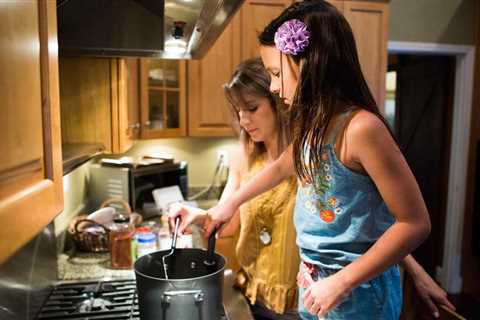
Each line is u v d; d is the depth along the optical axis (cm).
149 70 242
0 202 45
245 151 146
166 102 253
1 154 45
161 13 119
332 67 85
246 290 137
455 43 326
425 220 81
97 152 143
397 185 81
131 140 223
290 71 90
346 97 87
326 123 86
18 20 50
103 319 103
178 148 293
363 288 94
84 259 154
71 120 190
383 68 274
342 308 95
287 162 118
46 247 120
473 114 333
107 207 180
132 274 138
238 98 131
